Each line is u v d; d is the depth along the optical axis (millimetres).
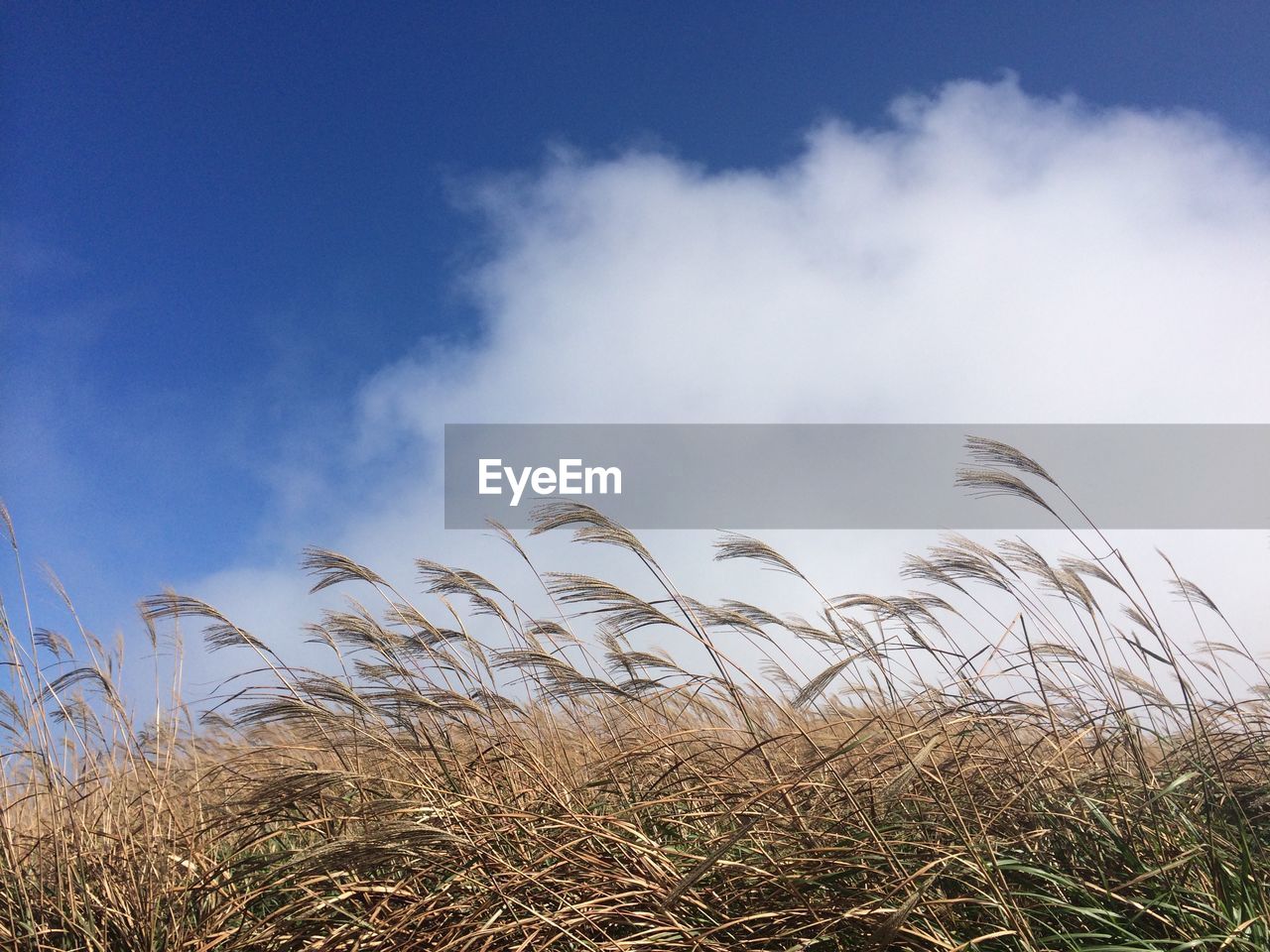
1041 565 2484
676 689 2307
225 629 2525
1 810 2379
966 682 2346
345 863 1984
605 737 2678
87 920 2131
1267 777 2279
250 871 2094
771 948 1859
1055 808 2152
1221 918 1798
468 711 2332
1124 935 1776
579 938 1838
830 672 1895
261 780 2508
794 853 2031
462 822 2125
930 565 2535
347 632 2572
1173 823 2137
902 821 2207
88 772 2656
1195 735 2318
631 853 2074
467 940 1893
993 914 1871
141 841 2373
